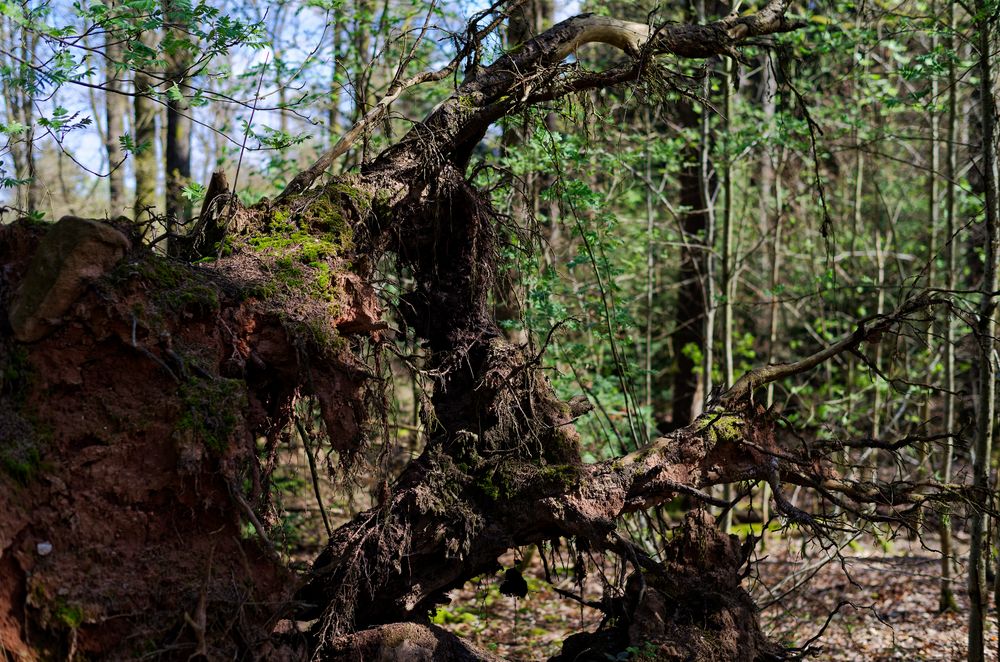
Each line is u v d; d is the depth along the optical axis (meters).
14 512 2.80
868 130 7.88
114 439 2.98
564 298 7.38
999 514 4.48
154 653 2.88
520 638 6.36
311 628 3.79
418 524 3.87
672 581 4.09
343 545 3.85
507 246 4.63
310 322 3.37
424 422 3.96
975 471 4.91
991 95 5.16
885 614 6.95
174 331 3.11
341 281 3.65
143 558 2.99
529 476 3.96
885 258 11.20
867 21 7.41
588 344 8.14
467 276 4.26
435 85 6.93
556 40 4.38
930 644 6.27
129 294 3.04
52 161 10.80
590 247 6.17
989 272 5.06
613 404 7.56
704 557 4.15
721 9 8.24
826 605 7.25
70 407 3.01
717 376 9.50
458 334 4.23
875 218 11.07
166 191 7.29
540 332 6.21
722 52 4.53
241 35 3.96
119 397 3.05
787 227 10.93
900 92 9.28
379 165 4.16
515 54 4.34
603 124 7.01
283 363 3.40
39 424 2.95
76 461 2.94
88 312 2.97
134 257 3.14
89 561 2.90
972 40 5.50
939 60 5.91
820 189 4.96
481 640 6.29
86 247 2.96
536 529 4.02
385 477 3.75
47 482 2.89
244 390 3.14
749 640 3.97
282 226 3.71
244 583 3.14
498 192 5.14
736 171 9.27
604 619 4.31
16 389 2.98
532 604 7.27
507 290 5.38
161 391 3.06
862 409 9.25
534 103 4.54
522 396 4.14
